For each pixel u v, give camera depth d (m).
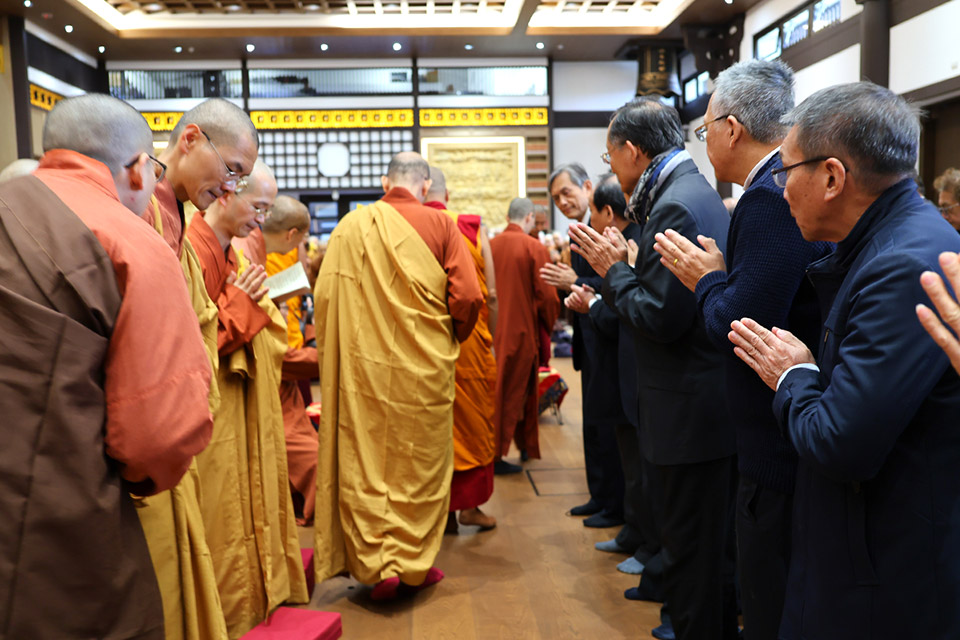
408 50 11.62
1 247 1.08
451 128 12.20
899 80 6.86
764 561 1.50
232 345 2.08
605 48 11.76
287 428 3.34
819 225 1.19
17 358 1.05
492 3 10.40
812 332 1.49
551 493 3.81
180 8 10.20
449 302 2.62
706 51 10.73
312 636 2.12
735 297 1.46
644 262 1.92
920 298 1.01
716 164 1.64
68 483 1.06
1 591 1.04
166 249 1.21
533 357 4.10
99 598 1.09
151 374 1.12
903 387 1.00
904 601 1.07
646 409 2.00
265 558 2.20
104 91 11.72
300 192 12.04
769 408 1.46
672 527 1.96
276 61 11.89
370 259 2.56
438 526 2.62
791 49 8.99
